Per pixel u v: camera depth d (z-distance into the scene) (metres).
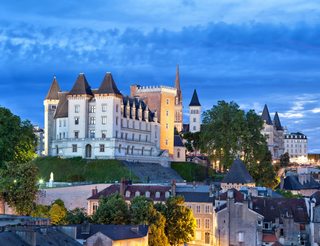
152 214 138.38
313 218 167.12
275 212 171.12
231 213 164.38
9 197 145.62
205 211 171.00
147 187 180.62
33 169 149.75
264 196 189.62
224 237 164.25
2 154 180.75
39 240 90.44
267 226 169.50
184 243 153.25
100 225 120.06
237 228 163.88
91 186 187.12
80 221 137.62
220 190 188.25
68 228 102.81
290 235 168.00
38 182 194.75
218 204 169.12
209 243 169.62
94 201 176.38
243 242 163.38
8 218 112.25
